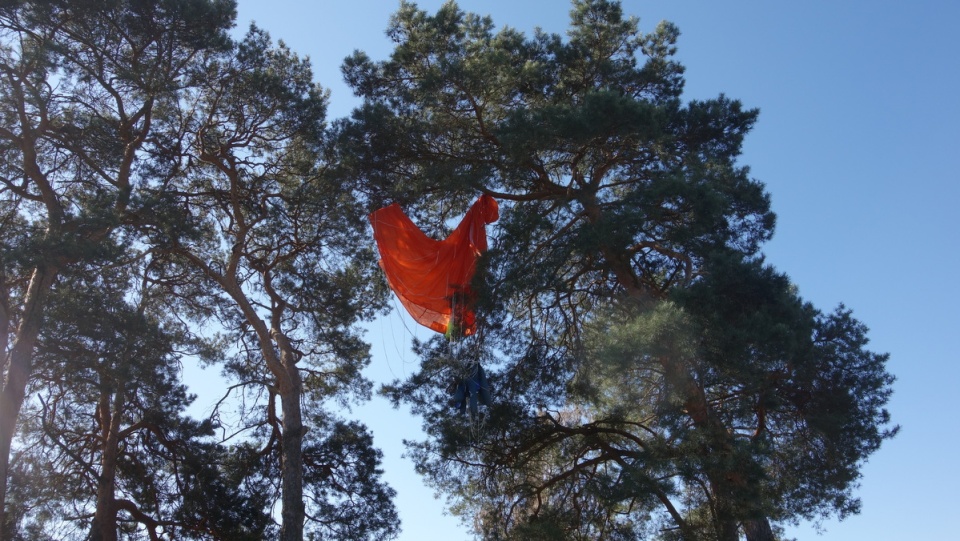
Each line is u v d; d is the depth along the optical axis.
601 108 15.62
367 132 17.73
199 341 20.28
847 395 14.85
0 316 16.02
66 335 16.48
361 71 18.72
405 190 17.72
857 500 15.19
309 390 20.97
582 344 16.64
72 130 17.77
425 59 18.45
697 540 13.89
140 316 17.25
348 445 19.97
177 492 19.09
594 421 16.28
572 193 17.00
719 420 14.41
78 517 18.05
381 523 19.00
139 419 19.55
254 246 20.27
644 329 13.48
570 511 15.71
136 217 17.09
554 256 15.77
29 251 14.85
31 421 18.14
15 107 17.72
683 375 14.30
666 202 15.89
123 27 18.34
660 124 16.30
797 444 15.48
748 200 16.52
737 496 13.44
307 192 19.41
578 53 18.53
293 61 20.55
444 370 17.05
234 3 19.19
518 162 16.70
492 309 15.88
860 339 15.20
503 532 15.97
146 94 18.42
